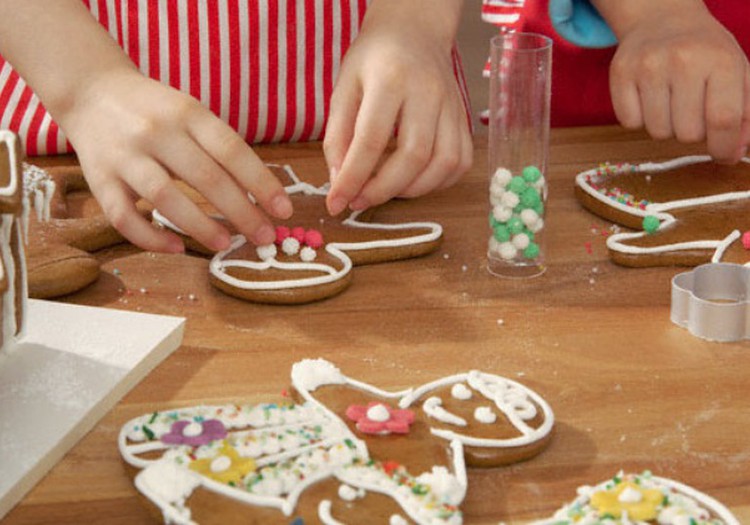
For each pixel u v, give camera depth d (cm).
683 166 95
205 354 78
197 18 103
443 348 78
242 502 66
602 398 74
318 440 70
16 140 74
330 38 104
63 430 71
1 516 67
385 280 84
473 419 71
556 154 98
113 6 103
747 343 78
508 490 68
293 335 79
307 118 104
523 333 79
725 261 83
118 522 66
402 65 86
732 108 91
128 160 82
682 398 74
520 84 82
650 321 80
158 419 71
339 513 65
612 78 96
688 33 95
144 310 81
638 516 65
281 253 85
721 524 65
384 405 72
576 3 103
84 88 85
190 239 87
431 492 66
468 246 88
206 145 82
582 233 89
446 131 87
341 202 85
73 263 83
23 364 75
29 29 86
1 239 74
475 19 190
